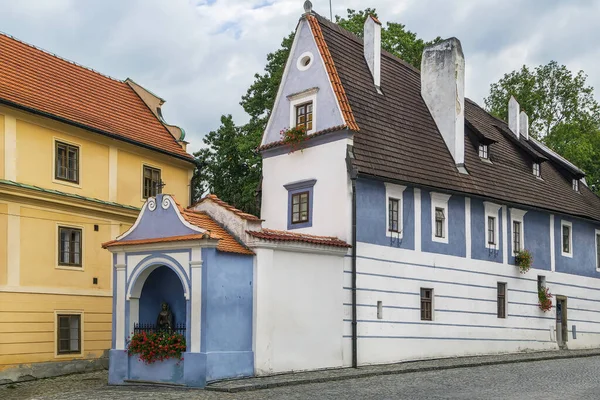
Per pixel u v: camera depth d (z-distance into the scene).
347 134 23.81
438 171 27.02
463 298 27.27
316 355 21.28
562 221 33.72
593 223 36.03
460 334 26.91
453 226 27.30
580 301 34.09
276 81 36.50
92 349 25.44
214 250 18.91
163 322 20.58
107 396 17.05
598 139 49.19
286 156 25.86
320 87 25.06
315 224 24.30
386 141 25.64
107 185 26.80
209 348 18.45
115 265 20.77
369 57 27.78
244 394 16.75
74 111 26.17
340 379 19.64
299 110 25.95
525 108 51.88
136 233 20.59
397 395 16.41
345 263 22.78
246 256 19.83
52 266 24.27
